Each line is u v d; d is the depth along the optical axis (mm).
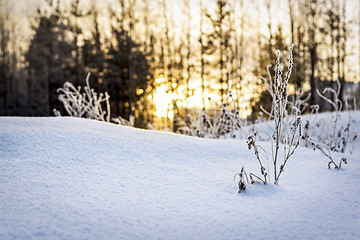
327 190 2410
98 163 2748
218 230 1745
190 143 3625
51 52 21109
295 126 2658
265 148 3709
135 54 19578
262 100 15180
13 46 27531
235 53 17922
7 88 26406
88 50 20812
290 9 17391
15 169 2475
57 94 20859
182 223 1804
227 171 2867
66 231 1629
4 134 3197
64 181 2314
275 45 16953
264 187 2441
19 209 1840
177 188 2352
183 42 18984
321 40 17891
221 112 5312
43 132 3357
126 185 2338
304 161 3275
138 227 1725
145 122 18156
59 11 20797
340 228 1786
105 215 1833
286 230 1761
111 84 19875
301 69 16281
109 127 3941
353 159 3436
